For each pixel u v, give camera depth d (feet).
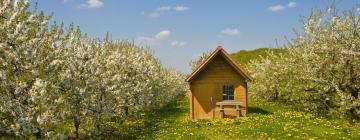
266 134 68.18
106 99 71.61
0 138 44.80
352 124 75.92
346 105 76.54
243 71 101.45
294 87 101.40
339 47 80.89
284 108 110.32
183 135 73.97
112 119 93.61
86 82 64.23
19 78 45.96
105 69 75.87
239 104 99.45
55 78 52.44
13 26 48.16
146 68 120.57
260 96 132.98
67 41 60.70
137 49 134.51
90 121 69.21
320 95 89.92
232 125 83.66
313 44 88.17
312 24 87.86
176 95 225.35
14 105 43.83
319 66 85.05
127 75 103.60
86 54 67.15
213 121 92.58
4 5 47.70
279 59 117.29
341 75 82.43
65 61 57.88
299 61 95.25
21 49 47.98
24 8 48.75
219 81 104.73
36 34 51.08
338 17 83.35
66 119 54.39
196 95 105.29
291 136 65.98
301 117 85.25
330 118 84.12
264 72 126.41
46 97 44.50
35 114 44.52
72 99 60.80
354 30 81.20
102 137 75.61
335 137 63.77
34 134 45.75
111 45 107.86
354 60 79.30
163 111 128.26
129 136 76.54
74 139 64.49
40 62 49.49
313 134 66.64
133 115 109.81
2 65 46.37
